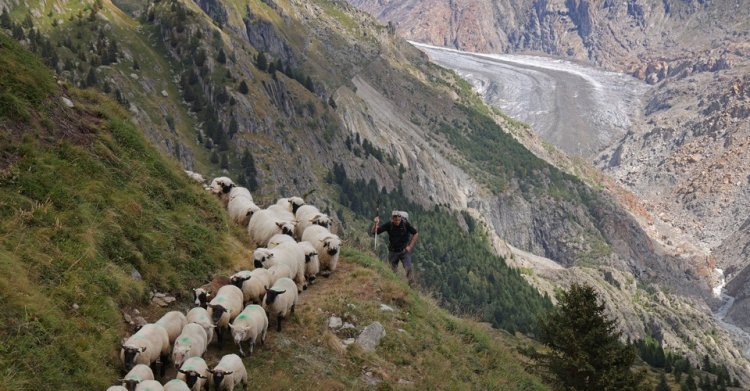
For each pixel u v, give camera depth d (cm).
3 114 1834
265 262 1941
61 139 1925
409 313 2278
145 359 1411
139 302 1669
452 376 2039
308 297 2112
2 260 1412
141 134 2364
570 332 2658
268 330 1806
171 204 2123
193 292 1800
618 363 2622
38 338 1313
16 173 1691
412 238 2591
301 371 1675
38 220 1616
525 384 2384
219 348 1636
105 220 1775
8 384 1178
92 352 1377
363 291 2266
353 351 1870
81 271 1561
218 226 2258
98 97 2331
